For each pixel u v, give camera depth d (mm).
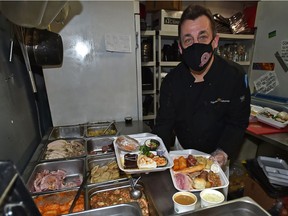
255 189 1581
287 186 1427
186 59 1000
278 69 2225
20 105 1158
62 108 1595
